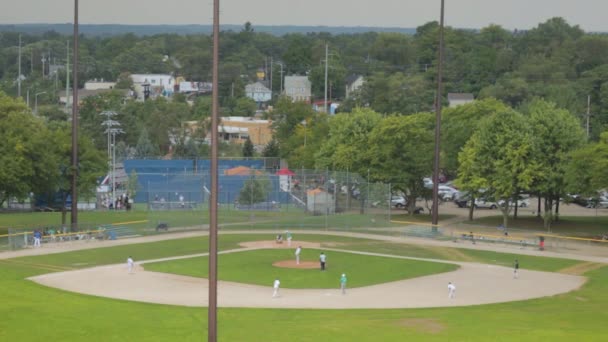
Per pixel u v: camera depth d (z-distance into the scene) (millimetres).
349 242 140250
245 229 153625
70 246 130500
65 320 76062
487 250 132625
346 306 87875
